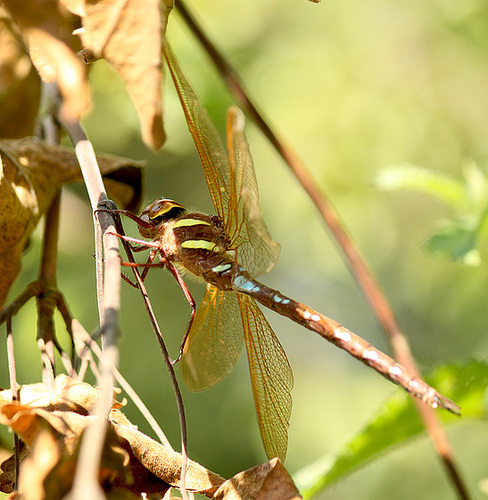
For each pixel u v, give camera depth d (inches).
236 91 38.9
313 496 38.4
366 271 38.8
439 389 38.5
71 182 37.6
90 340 36.4
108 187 38.1
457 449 57.9
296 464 58.9
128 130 51.4
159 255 38.4
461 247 39.0
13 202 37.2
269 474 36.1
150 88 35.4
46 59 35.6
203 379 38.0
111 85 45.6
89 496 30.5
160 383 54.2
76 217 48.8
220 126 45.0
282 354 37.9
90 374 42.2
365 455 38.4
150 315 36.4
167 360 36.3
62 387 36.3
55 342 36.9
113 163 38.0
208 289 38.3
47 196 37.5
